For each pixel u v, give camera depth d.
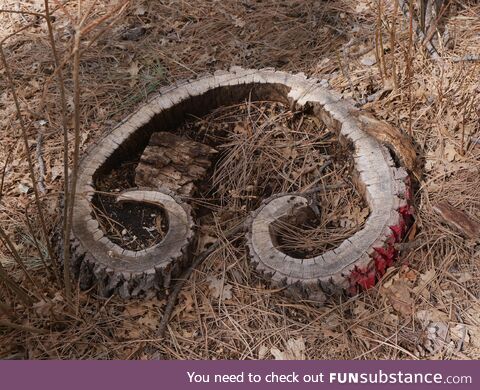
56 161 3.09
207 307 2.79
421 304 2.76
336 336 2.73
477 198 2.91
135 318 2.79
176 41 3.41
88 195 2.89
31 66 3.34
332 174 3.00
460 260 2.82
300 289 2.76
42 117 3.20
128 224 2.88
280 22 3.43
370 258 2.75
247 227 2.85
